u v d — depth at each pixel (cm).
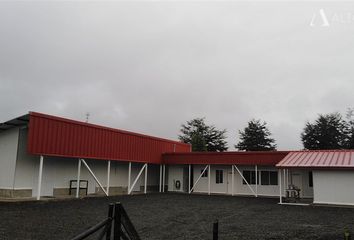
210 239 928
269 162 2583
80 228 1061
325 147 5072
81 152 2094
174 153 2944
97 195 2275
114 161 2630
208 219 1315
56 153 1916
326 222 1262
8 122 1816
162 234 995
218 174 2862
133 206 1728
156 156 2895
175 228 1098
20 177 1864
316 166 1984
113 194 2459
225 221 1270
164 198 2250
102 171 2500
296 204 1952
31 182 1931
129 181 2522
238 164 2698
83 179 2312
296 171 2539
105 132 2306
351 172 1930
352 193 1914
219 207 1755
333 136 5053
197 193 2848
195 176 2955
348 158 2069
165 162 2973
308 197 2466
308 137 5197
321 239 952
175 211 1552
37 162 1981
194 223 1208
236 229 1099
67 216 1304
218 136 6269
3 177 1877
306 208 1769
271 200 2236
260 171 2703
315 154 2266
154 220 1266
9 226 1067
